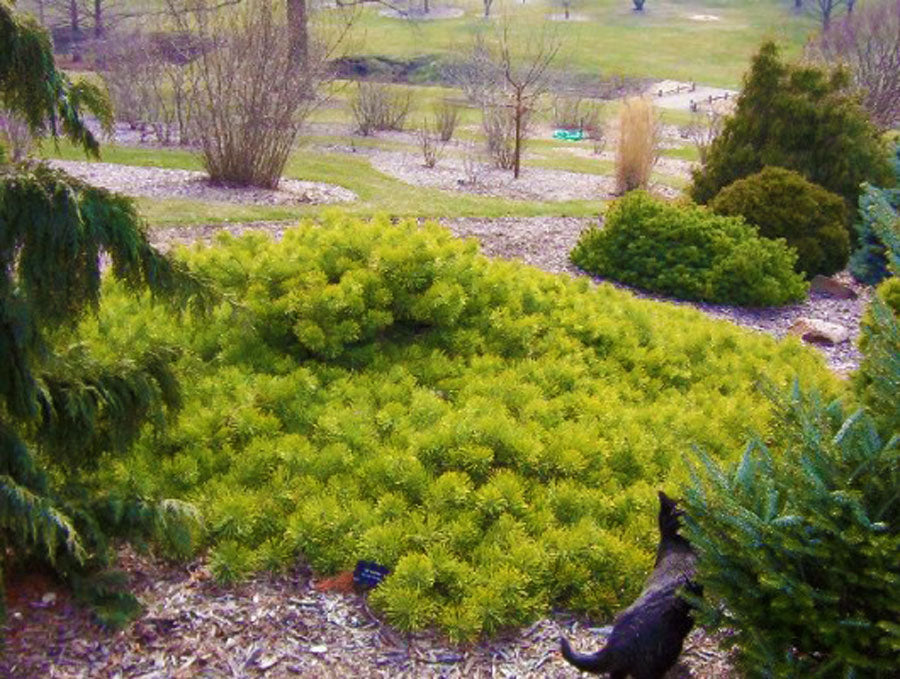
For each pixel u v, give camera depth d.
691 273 9.92
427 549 4.50
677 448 5.60
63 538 3.70
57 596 4.10
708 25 57.16
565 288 8.01
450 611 4.15
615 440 5.54
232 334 6.50
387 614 4.16
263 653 3.94
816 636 3.28
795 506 3.27
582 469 5.29
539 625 4.22
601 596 4.31
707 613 3.45
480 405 5.83
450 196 15.41
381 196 14.80
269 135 14.62
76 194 3.42
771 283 9.76
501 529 4.67
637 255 10.21
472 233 11.88
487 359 6.58
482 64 28.22
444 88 36.59
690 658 4.04
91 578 4.09
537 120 30.28
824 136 12.50
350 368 6.49
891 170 12.39
